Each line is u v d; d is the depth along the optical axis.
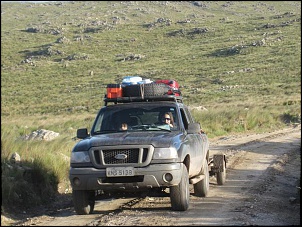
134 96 17.55
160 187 15.25
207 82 135.88
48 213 16.62
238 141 40.91
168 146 14.96
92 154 14.93
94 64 184.62
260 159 30.03
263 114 61.50
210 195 18.98
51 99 125.31
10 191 16.67
